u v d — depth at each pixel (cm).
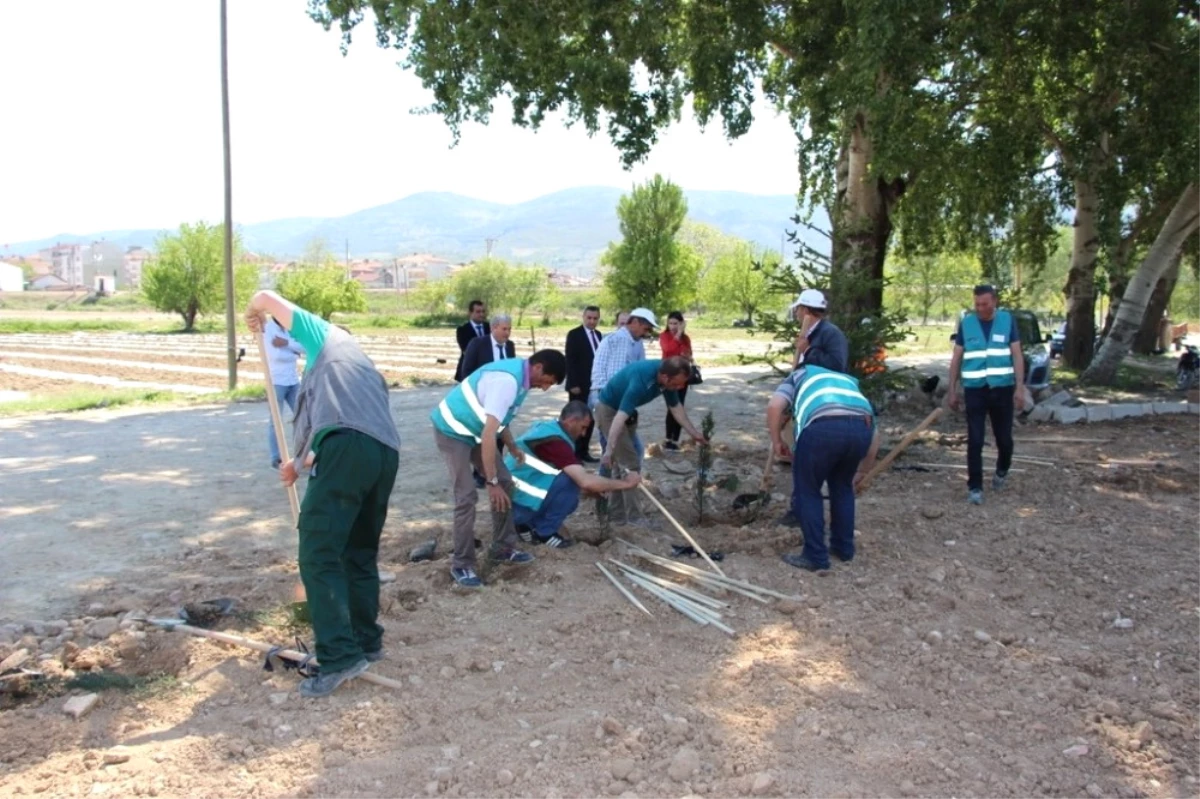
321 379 454
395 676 459
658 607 552
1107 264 2297
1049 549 662
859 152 1633
